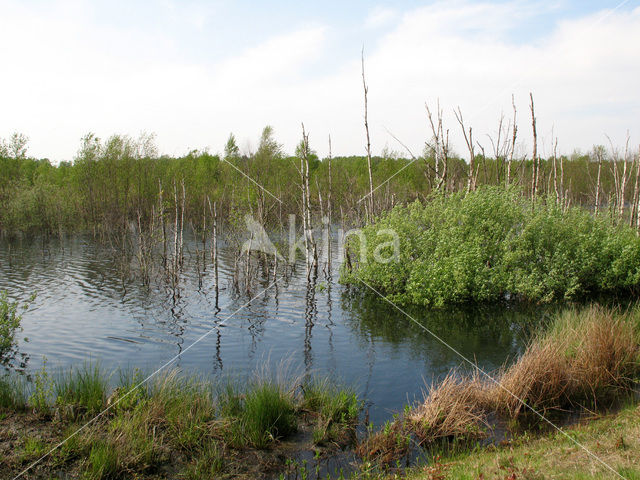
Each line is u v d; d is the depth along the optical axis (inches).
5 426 280.8
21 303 620.4
